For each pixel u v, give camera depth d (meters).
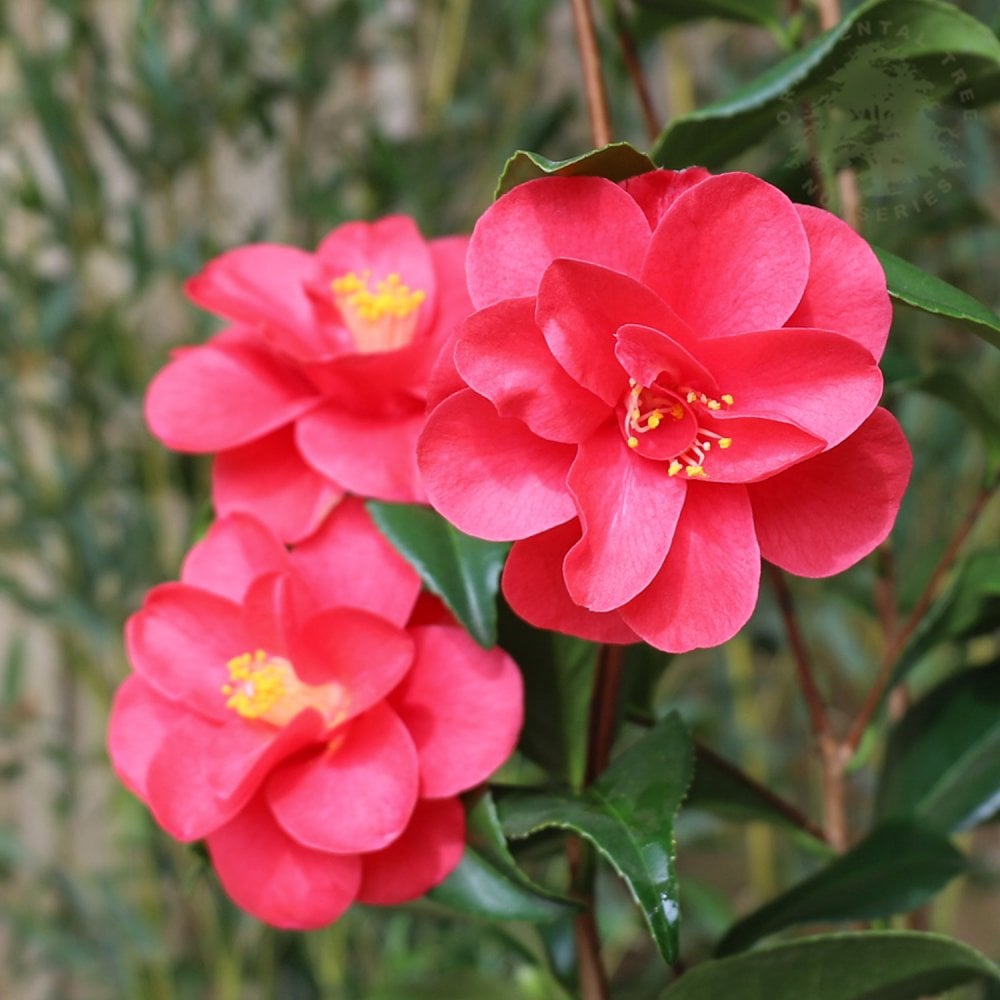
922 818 0.47
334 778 0.43
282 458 0.45
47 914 1.01
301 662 0.43
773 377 0.39
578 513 0.39
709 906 0.71
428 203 0.84
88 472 0.85
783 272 0.39
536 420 0.39
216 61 0.87
